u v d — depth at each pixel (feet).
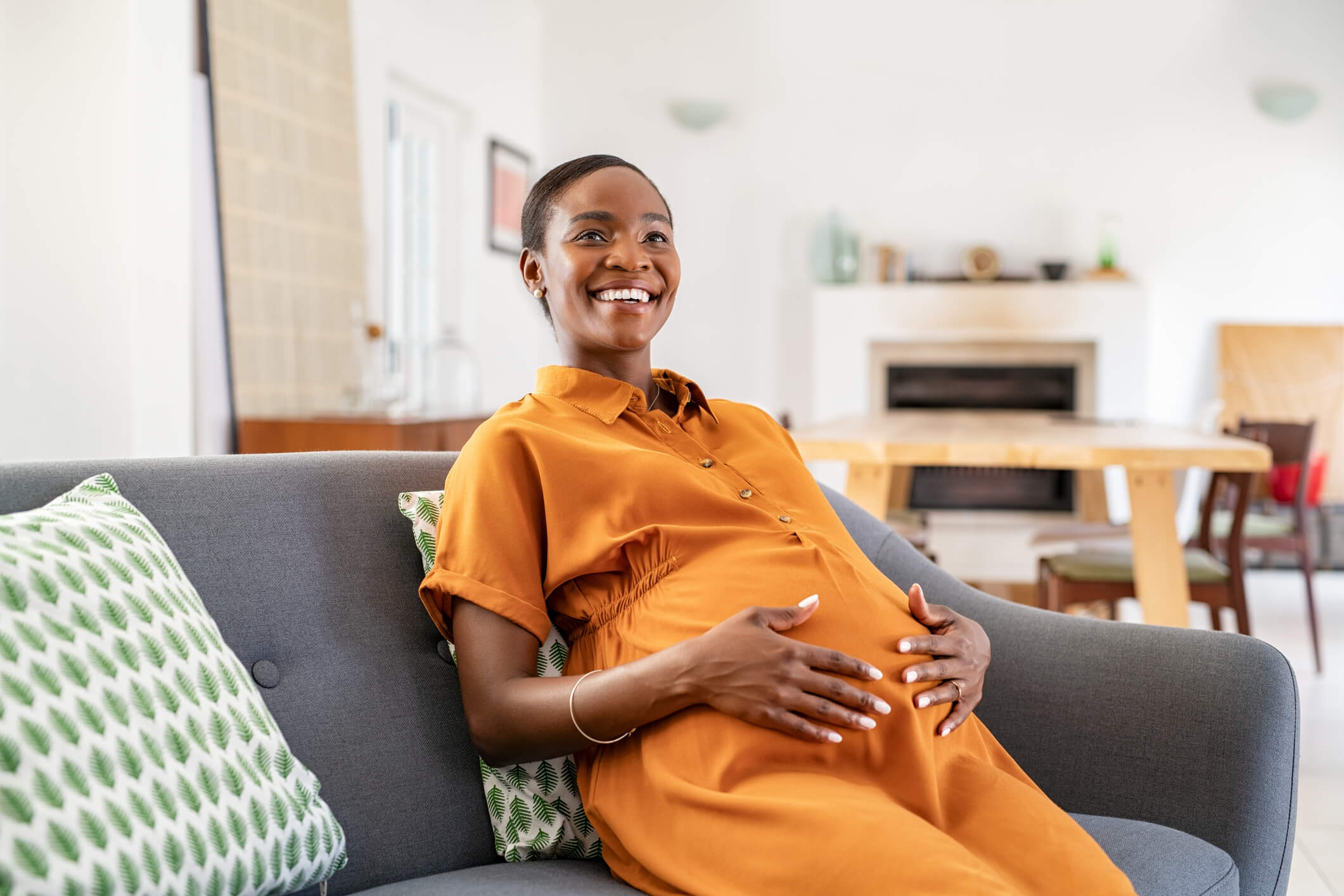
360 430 11.56
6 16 10.59
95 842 2.55
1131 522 9.21
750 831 3.23
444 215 18.48
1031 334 20.68
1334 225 20.01
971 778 3.71
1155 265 20.65
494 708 3.59
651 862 3.40
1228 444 9.04
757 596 3.71
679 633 3.69
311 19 13.57
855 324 21.22
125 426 10.47
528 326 21.25
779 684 3.39
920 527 11.73
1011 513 21.20
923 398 21.45
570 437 3.98
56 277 10.61
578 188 4.41
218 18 11.75
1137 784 4.23
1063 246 20.98
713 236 22.02
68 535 3.05
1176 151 20.53
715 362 22.11
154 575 3.20
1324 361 19.97
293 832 3.10
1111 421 13.29
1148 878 3.49
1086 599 9.88
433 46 17.56
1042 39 20.88
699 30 21.86
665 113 22.03
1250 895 3.99
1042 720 4.47
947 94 21.24
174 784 2.80
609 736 3.53
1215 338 20.43
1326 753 9.88
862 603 3.83
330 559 4.01
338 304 14.02
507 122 20.57
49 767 2.56
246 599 3.74
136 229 10.45
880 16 21.36
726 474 4.17
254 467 4.02
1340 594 17.49
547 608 4.13
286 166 12.96
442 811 3.82
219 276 11.81
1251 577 19.15
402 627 4.07
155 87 10.64
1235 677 4.15
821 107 21.65
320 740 3.68
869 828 3.08
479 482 3.84
